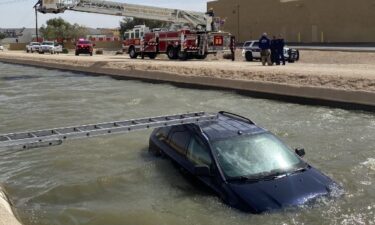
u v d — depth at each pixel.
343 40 62.22
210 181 7.11
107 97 21.09
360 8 59.75
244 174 6.95
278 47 28.78
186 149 8.12
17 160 10.45
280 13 70.94
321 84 19.27
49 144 7.20
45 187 8.66
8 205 7.09
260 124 14.20
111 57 48.16
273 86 20.36
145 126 8.14
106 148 11.02
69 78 31.98
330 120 14.76
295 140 11.93
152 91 23.30
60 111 17.39
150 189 8.02
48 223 7.04
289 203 6.45
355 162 9.74
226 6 80.38
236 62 34.78
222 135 7.66
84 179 8.92
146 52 42.75
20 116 16.50
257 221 6.19
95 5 37.16
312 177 7.06
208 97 20.84
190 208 6.97
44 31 130.62
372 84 17.91
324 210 6.45
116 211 7.30
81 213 7.34
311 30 66.31
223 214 6.51
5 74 35.88
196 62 34.62
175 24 41.09
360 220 6.42
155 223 6.78
